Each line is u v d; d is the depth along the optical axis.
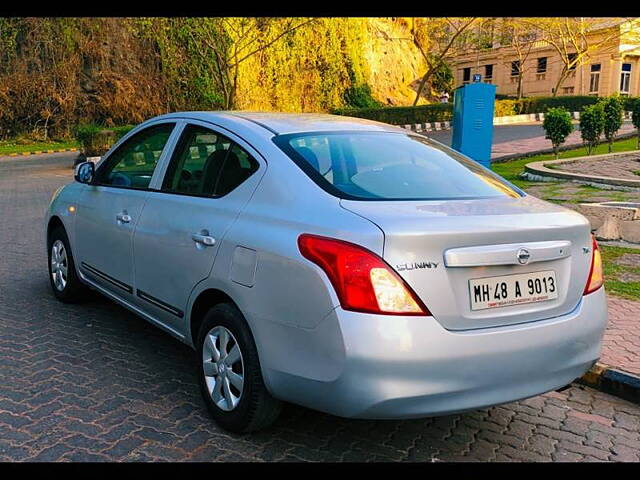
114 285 4.60
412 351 2.71
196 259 3.55
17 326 4.96
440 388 2.78
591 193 11.83
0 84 29.72
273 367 3.04
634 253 7.81
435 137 29.72
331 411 2.89
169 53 32.75
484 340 2.85
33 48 30.27
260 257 3.10
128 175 4.65
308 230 2.96
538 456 3.44
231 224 3.38
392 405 2.74
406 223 2.82
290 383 2.99
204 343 3.54
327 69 39.47
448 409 2.83
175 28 32.66
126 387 3.94
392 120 34.53
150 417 3.57
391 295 2.71
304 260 2.89
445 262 2.80
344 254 2.77
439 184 3.55
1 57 30.05
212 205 3.59
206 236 3.49
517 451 3.48
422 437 3.57
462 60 57.75
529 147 21.48
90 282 5.06
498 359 2.88
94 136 22.31
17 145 29.56
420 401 2.77
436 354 2.75
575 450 3.52
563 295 3.14
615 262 7.37
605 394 4.29
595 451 3.52
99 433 3.37
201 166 3.88
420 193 3.37
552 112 16.91
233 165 3.64
